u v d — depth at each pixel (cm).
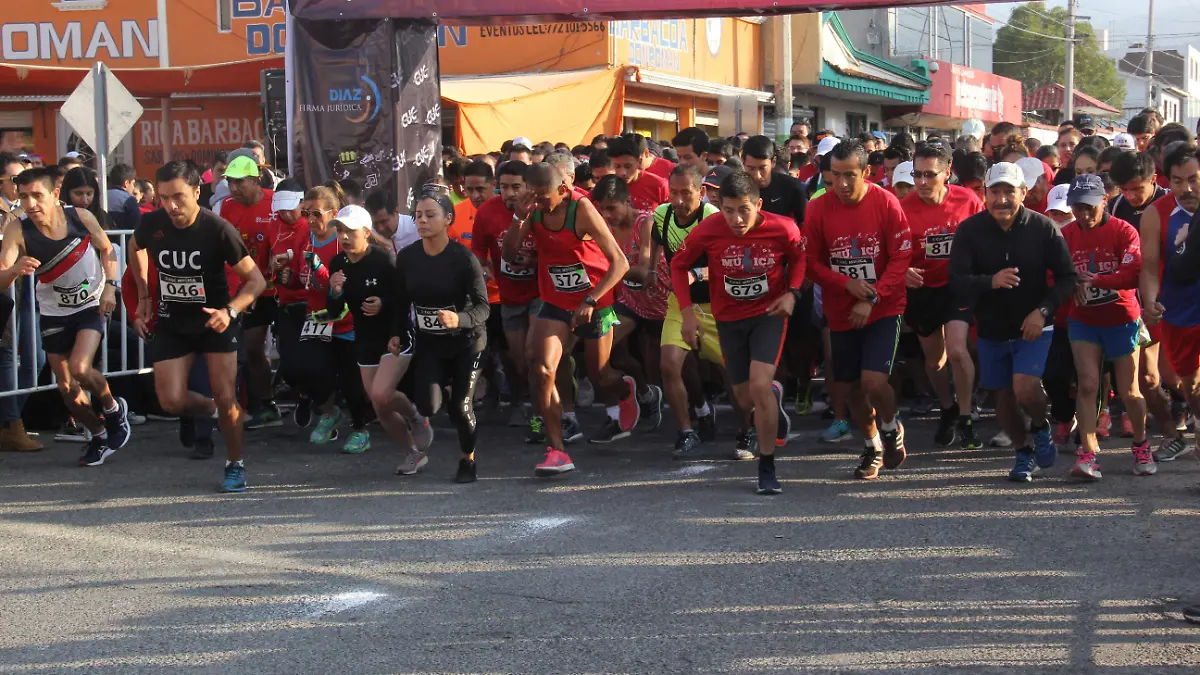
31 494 1354
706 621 911
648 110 4012
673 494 1305
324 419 1631
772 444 1289
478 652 857
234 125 3812
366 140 2123
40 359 1636
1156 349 1403
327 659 849
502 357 1719
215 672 830
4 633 911
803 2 2002
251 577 1038
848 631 884
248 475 1438
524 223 1356
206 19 3875
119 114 1962
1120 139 2283
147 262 1372
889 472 1397
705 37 4378
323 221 1521
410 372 1439
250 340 1700
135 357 1755
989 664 820
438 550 1110
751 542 1115
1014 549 1080
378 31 2098
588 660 839
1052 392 1456
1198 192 1199
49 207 1428
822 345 1786
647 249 1544
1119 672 804
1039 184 1645
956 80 6309
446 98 2808
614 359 1636
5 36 3922
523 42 3741
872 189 1289
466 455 1384
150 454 1566
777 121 3594
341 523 1211
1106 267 1314
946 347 1451
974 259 1284
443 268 1309
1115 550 1072
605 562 1062
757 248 1255
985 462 1441
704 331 1480
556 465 1377
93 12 3894
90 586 1020
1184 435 1464
